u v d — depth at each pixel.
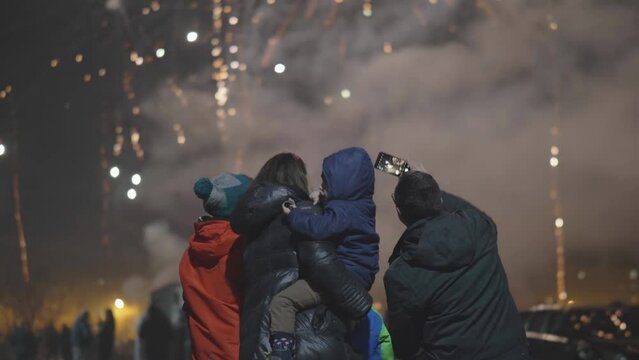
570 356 16.77
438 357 5.40
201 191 5.79
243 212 5.25
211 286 5.71
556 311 18.02
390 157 5.77
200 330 5.73
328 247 5.08
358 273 5.19
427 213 5.49
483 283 5.39
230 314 5.68
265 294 5.16
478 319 5.37
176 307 22.14
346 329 5.16
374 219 5.32
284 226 5.21
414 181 5.49
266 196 5.22
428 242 5.33
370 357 5.59
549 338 17.61
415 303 5.36
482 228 5.48
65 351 32.62
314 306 5.10
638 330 17.20
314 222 5.06
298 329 5.07
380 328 5.63
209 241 5.69
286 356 5.00
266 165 5.43
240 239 5.69
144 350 21.56
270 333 5.09
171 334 21.67
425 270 5.35
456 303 5.35
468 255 5.36
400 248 5.57
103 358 27.55
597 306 17.86
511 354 5.41
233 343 5.67
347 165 5.21
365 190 5.23
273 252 5.20
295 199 5.29
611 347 16.25
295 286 5.09
